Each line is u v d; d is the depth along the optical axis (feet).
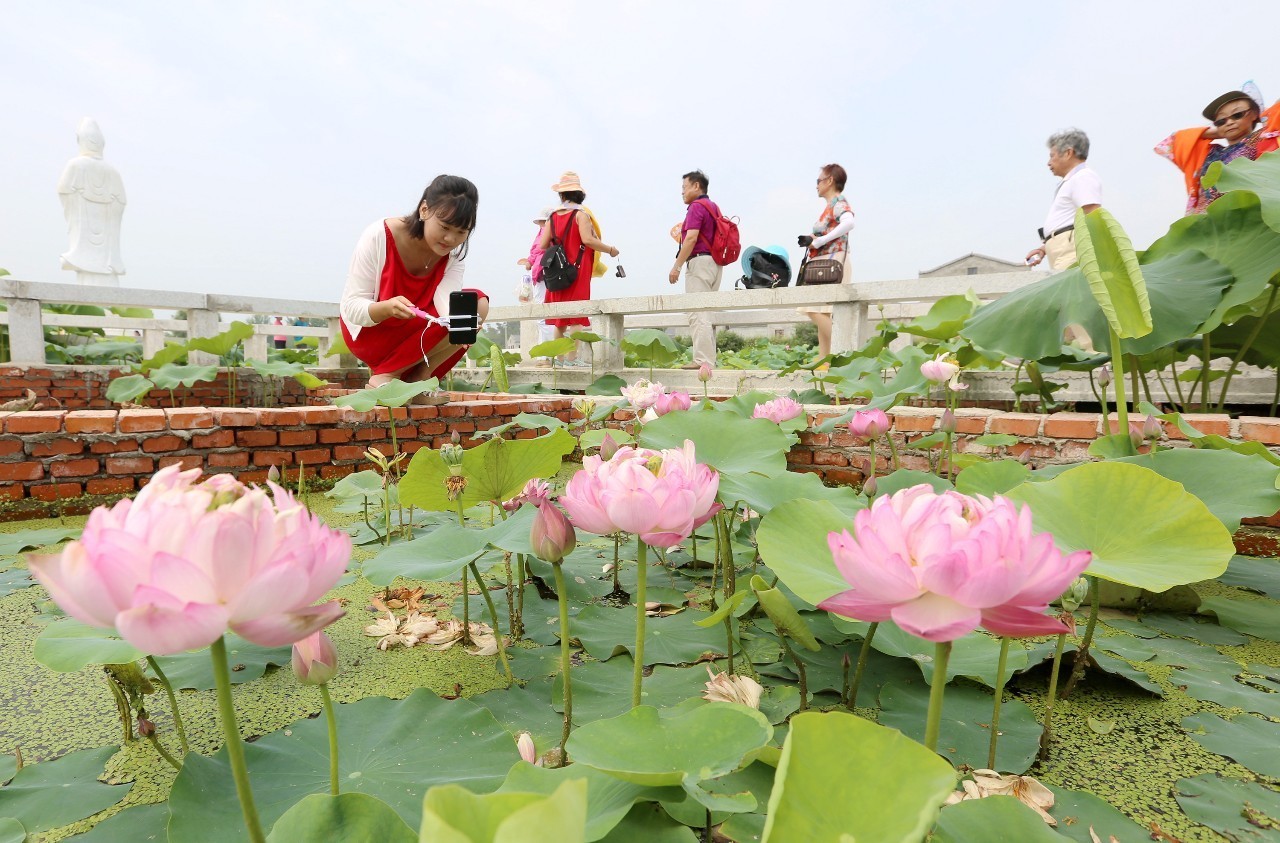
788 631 3.66
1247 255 7.46
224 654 2.03
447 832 1.44
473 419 12.75
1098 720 4.04
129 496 9.45
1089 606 5.92
